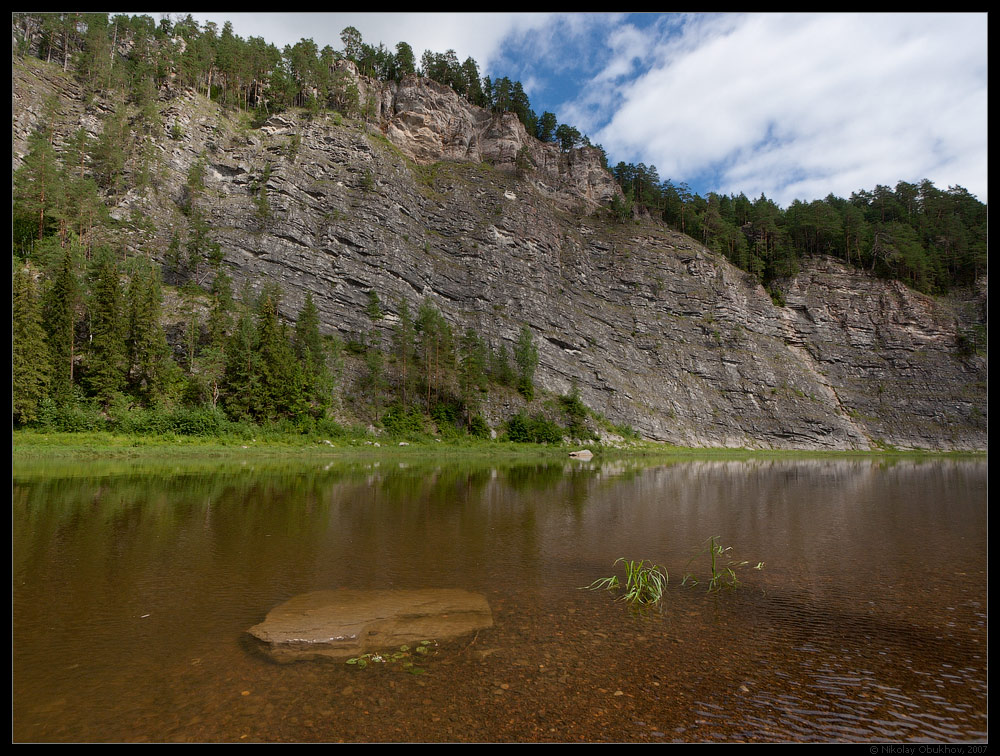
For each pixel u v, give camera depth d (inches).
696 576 446.3
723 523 708.0
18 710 220.5
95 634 305.1
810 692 245.8
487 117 4771.2
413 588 399.5
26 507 715.4
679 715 223.9
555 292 3518.7
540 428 2571.4
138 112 3026.6
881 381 3577.8
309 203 2987.2
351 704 229.8
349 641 289.7
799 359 3698.3
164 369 1843.0
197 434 1733.5
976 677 261.6
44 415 1550.2
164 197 2701.8
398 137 4183.1
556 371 3070.9
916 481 1380.4
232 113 3474.4
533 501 893.8
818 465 2110.0
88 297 1829.5
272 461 1521.9
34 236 2239.2
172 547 519.8
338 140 3440.0
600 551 534.0
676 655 284.7
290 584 405.7
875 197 4830.2
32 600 363.3
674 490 1104.8
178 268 2436.0
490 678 255.3
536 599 378.0
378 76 4640.8
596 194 4788.4
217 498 824.9
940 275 3924.7
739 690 246.8
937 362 3543.3
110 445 1520.7
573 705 231.3
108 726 210.4
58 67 3088.1
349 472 1318.9
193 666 264.2
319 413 2107.5
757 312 3850.9
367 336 2672.2
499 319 3152.1
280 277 2632.9
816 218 4148.6
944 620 341.1
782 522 721.0
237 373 1934.1
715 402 3385.8
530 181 4259.4
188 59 3393.2
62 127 2829.7
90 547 513.7
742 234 4379.9
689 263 3946.9
